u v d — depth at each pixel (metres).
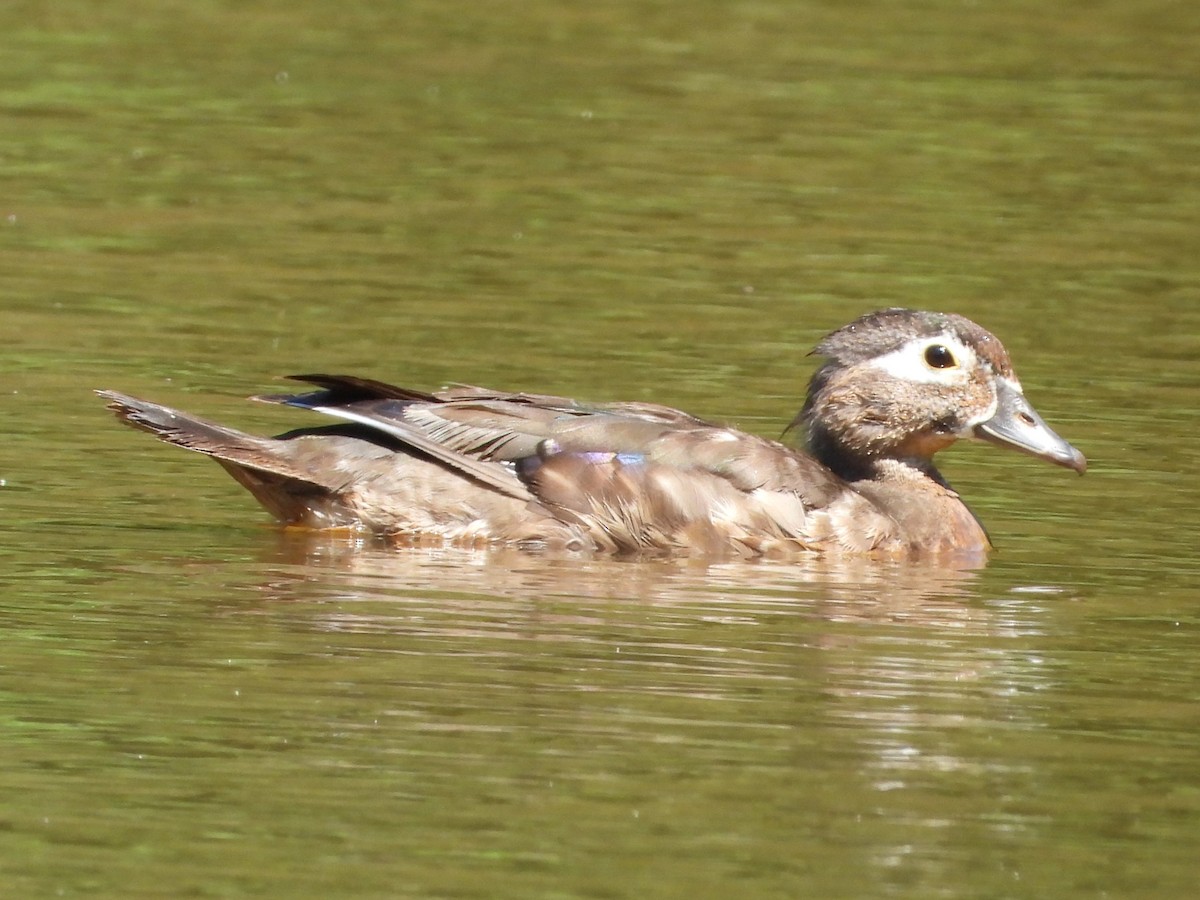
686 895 8.95
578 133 26.08
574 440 14.14
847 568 13.87
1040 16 32.53
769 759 10.29
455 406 14.23
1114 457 16.42
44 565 13.00
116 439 15.90
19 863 9.09
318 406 14.01
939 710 11.02
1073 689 11.40
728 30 31.36
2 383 17.06
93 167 24.03
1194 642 12.27
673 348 18.83
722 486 14.13
